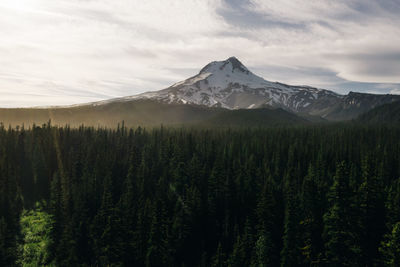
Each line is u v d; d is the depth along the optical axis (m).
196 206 86.31
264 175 109.75
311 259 61.41
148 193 104.44
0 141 141.00
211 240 83.06
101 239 80.12
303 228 65.94
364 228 61.91
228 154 133.12
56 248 82.50
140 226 79.75
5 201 95.56
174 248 76.19
